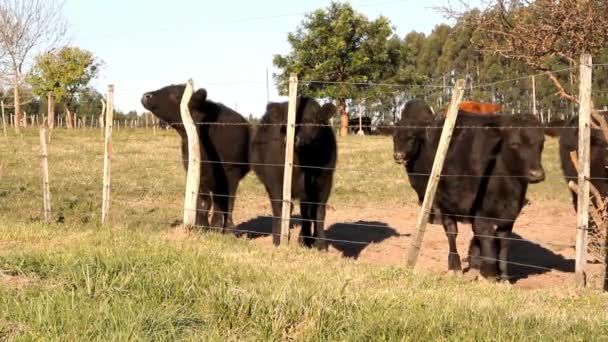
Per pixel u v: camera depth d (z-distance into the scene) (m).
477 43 10.31
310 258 8.84
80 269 6.43
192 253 7.84
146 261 6.91
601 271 8.30
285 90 53.78
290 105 9.73
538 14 9.35
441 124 9.98
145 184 17.66
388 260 10.20
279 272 7.32
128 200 15.51
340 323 5.27
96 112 62.44
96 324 5.02
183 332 5.11
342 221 13.75
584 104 7.41
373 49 52.22
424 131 10.17
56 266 6.58
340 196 16.62
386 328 5.19
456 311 5.80
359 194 16.97
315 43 53.19
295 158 10.31
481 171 8.89
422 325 5.28
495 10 9.77
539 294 7.30
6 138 32.34
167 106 11.93
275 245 10.08
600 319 5.80
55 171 19.88
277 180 10.58
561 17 8.93
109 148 11.91
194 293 5.87
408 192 17.09
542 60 9.52
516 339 5.11
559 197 15.96
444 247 11.23
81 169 20.56
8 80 39.38
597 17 8.84
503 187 8.83
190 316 5.38
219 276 6.53
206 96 11.48
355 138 36.62
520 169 8.72
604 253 7.89
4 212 13.19
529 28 9.30
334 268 8.15
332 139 10.59
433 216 10.93
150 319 5.16
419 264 9.91
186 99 10.59
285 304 5.49
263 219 13.97
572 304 6.75
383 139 35.59
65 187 16.66
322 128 10.26
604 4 8.89
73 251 7.53
